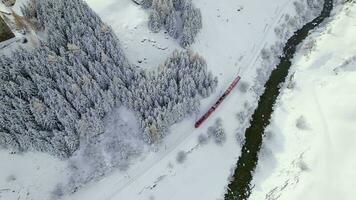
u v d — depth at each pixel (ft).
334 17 353.72
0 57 263.08
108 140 270.05
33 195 252.62
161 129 270.46
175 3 313.94
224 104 298.97
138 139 273.13
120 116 275.80
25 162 256.73
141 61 298.15
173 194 264.31
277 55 335.26
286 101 304.71
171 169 270.05
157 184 265.54
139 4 317.22
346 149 264.52
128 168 266.98
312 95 300.61
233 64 319.88
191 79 280.31
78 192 258.16
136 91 269.44
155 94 271.08
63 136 256.73
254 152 285.23
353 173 251.60
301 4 363.35
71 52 269.85
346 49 321.52
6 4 298.15
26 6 291.38
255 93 310.65
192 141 280.51
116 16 310.86
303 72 317.01
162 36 309.22
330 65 314.76
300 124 284.41
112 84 269.44
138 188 262.67
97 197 258.37
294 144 278.87
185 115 286.25
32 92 259.39
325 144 269.44
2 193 248.11
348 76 302.45
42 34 287.07
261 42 336.70
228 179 274.16
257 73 319.47
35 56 265.95
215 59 315.37
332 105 288.51
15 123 250.37
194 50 309.83
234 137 289.33
